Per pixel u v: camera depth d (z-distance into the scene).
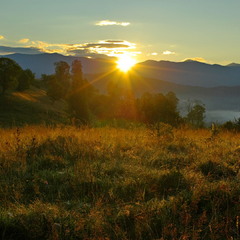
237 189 5.80
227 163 7.92
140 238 4.49
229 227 4.65
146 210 5.11
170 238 4.52
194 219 4.87
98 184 6.48
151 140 11.05
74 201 5.77
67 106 89.56
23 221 4.75
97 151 9.09
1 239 4.52
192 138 12.01
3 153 8.45
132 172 7.20
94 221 4.77
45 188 6.42
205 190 5.71
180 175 6.69
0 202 5.71
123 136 11.80
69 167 7.75
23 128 14.17
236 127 18.55
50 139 10.20
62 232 4.60
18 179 6.84
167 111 45.94
